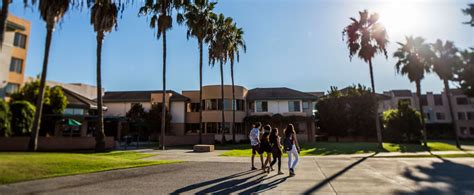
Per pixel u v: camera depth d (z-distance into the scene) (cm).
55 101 2752
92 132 3425
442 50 3506
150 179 858
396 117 3391
